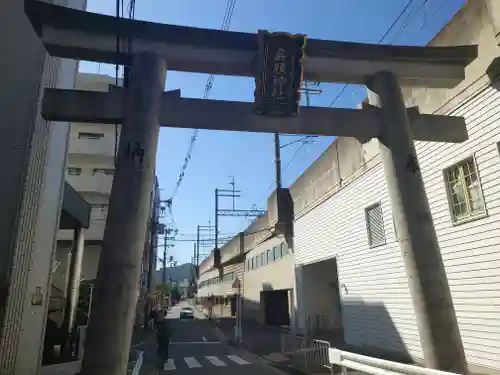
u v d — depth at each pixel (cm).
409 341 1098
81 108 714
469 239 895
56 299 1477
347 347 1409
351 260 1462
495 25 776
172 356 1612
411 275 690
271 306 2794
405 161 758
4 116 886
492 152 839
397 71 839
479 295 861
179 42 771
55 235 1045
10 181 852
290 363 1255
